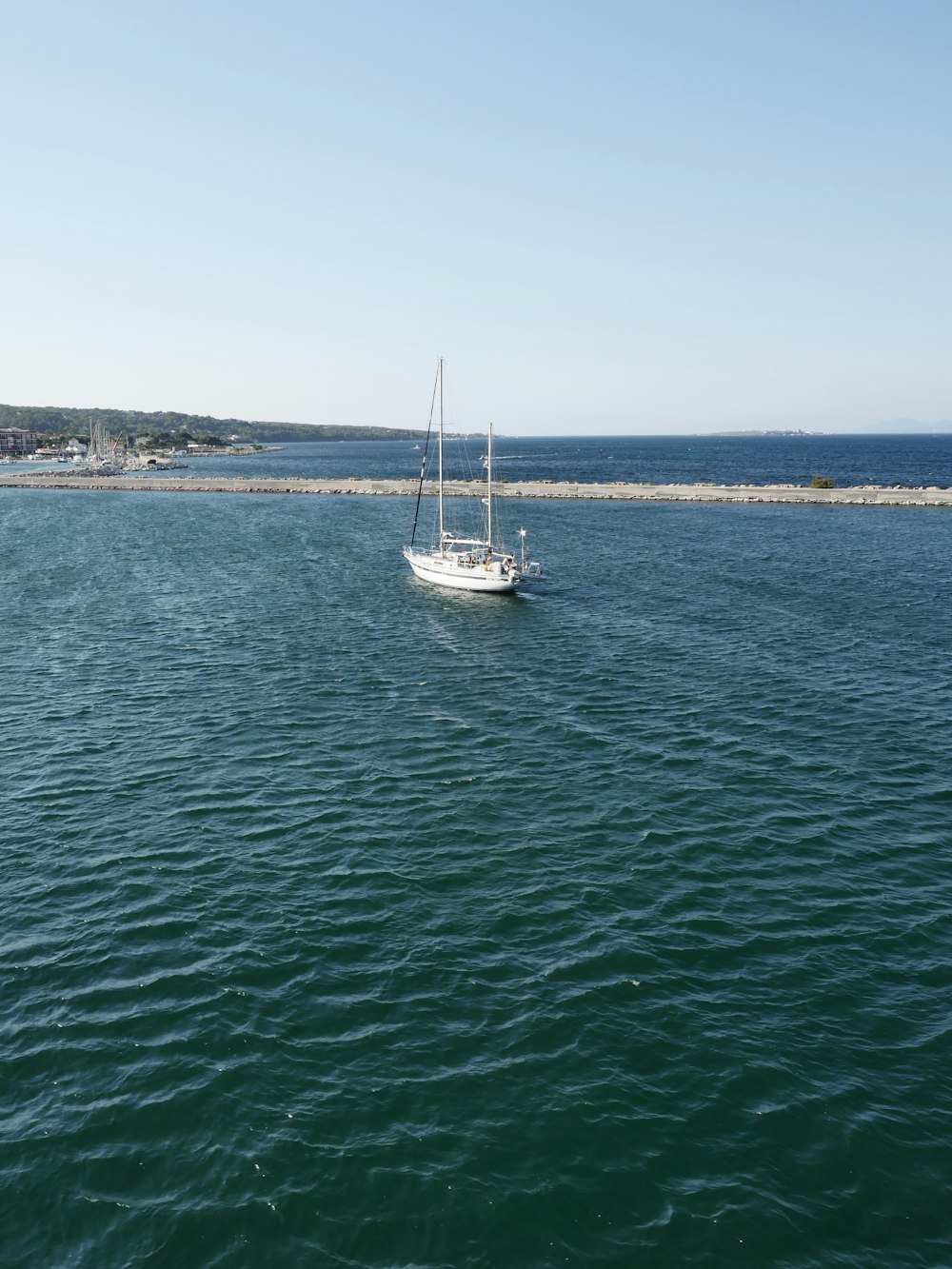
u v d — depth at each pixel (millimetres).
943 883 24219
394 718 37312
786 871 24812
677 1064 17469
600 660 46812
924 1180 14922
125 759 32469
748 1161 15266
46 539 94812
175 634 51719
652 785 30484
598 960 20734
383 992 19547
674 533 101250
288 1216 14156
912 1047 18016
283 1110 16250
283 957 20719
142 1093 16625
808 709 38656
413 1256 13500
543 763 32500
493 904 23031
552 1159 15273
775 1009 19109
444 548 76375
